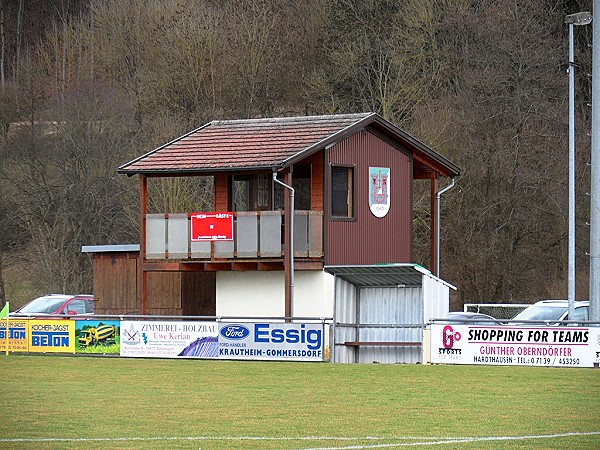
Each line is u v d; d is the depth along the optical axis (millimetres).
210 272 72000
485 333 51000
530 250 102688
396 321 57594
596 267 59000
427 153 70625
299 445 27953
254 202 67250
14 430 30766
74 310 74438
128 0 128125
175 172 65188
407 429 30750
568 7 113750
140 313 72875
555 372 47438
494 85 104125
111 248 73688
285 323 54531
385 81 107625
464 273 102750
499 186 102750
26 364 53344
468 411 34594
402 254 69188
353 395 39250
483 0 113188
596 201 59250
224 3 128250
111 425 31750
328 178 64500
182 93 117125
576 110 106688
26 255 111125
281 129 67375
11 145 111188
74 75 124750
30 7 146125
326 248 64000
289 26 125750
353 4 121750
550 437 29188
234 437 29422
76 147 108438
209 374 47719
